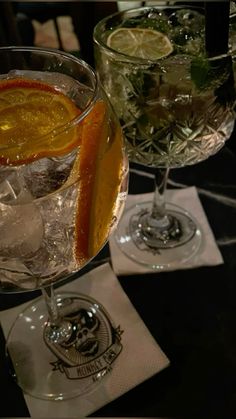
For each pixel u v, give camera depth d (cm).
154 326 31
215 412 26
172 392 27
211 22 26
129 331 30
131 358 29
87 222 21
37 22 97
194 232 37
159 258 35
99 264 35
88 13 62
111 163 22
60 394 28
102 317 31
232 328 30
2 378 29
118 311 32
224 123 31
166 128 29
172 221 39
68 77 25
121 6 65
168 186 42
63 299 33
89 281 34
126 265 35
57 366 29
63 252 21
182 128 29
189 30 33
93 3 61
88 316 32
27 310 33
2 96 23
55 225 21
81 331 31
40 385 28
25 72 26
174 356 29
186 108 28
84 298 33
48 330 31
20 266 21
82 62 24
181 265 34
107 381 28
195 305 32
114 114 24
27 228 20
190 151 31
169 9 35
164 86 28
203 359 29
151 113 29
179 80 27
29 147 19
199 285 33
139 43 32
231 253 35
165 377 28
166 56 29
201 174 42
